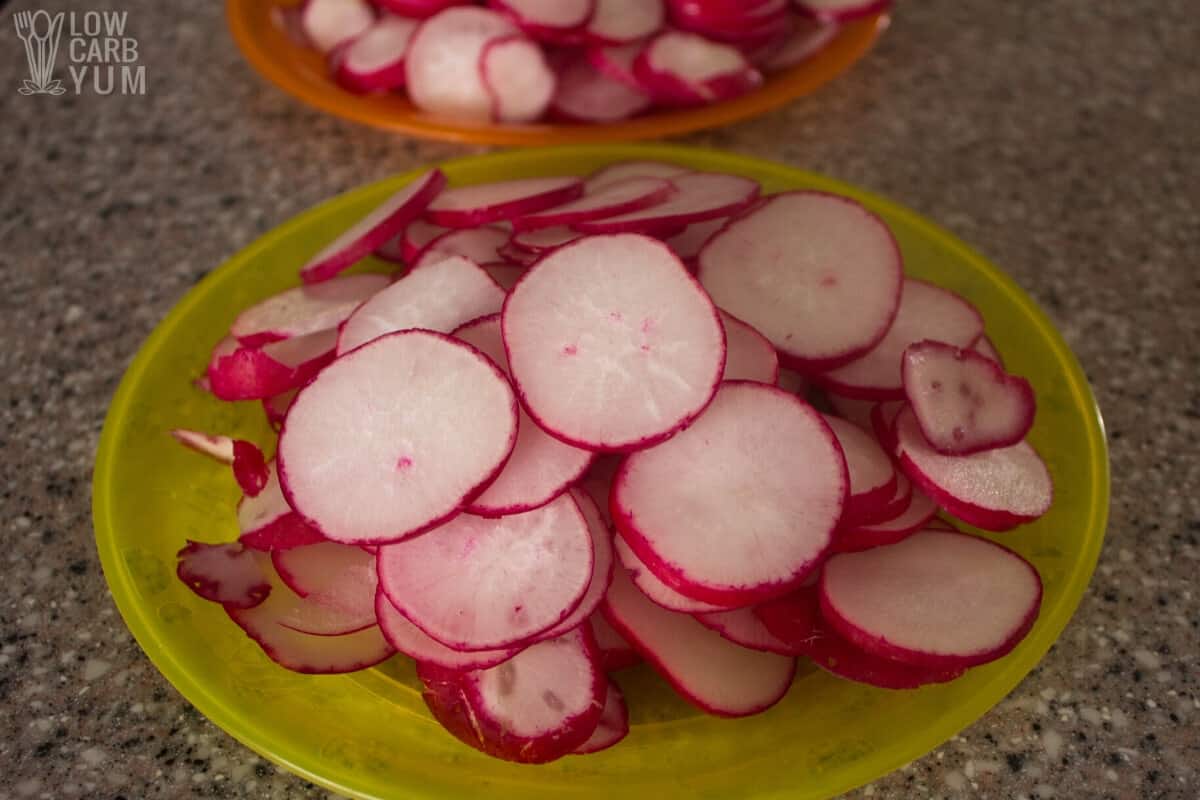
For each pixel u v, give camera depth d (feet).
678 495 0.80
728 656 0.81
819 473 0.80
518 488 0.79
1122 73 1.32
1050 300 1.09
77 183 1.19
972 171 1.20
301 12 1.30
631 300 0.82
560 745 0.77
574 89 1.22
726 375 0.84
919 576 0.82
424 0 1.25
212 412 0.95
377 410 0.81
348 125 1.25
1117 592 0.89
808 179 1.05
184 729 0.83
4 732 0.83
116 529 0.86
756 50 1.24
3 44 1.34
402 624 0.80
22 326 1.07
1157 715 0.83
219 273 0.99
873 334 0.90
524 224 0.92
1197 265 1.12
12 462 0.97
